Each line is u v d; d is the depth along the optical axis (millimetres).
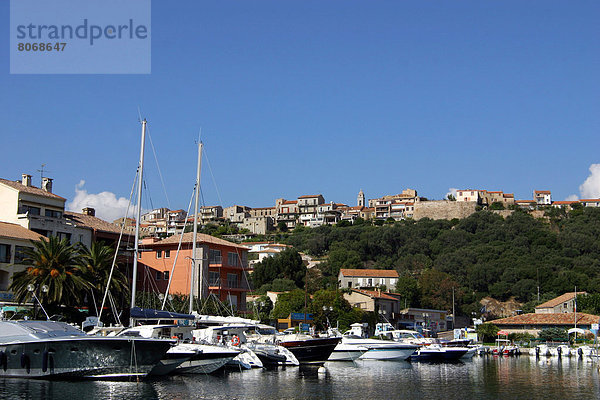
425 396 40594
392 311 123000
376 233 194500
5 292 63281
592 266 164250
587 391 44500
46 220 73750
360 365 64938
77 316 60031
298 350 59750
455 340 88375
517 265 164875
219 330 53875
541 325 111875
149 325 46562
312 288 132375
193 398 35594
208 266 84875
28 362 38656
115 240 83750
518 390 44719
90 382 38219
